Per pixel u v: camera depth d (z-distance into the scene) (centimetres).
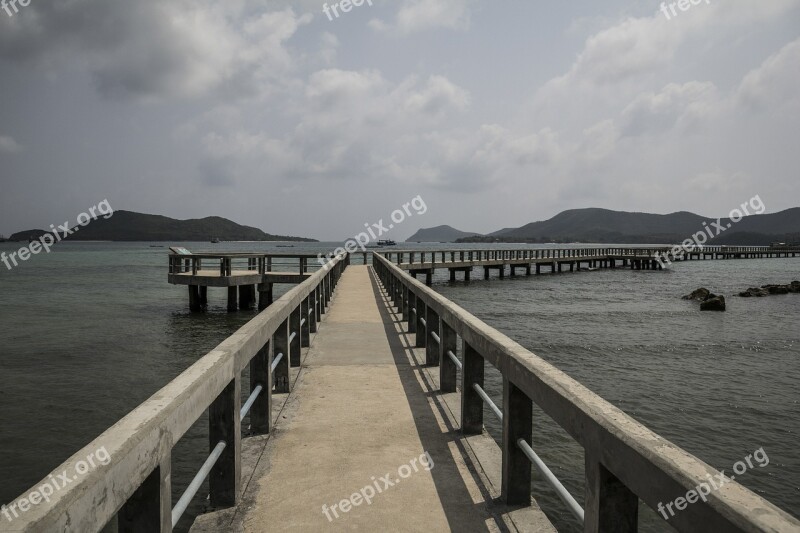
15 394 1071
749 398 1050
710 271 5997
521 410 300
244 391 972
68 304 2617
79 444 815
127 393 1083
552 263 5322
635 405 1007
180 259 2353
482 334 345
